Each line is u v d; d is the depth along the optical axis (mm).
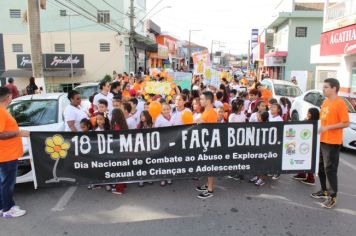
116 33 29797
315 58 18797
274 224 4520
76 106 6223
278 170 5527
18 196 5504
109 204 5188
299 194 5602
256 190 5770
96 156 5207
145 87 9562
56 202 5262
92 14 29641
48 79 29078
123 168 5293
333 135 4957
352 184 6117
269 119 6492
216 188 5859
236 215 4789
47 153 5082
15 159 4699
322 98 10086
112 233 4281
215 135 5359
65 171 5180
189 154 5367
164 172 5379
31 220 4648
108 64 30141
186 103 7465
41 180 5121
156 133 5262
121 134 5199
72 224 4531
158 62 46625
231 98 9789
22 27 29328
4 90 4559
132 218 4703
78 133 5109
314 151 5457
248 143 5422
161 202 5250
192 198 5406
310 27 27469
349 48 12789
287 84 13961
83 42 29844
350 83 14562
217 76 13211
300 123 5391
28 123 6367
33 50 12398
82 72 29047
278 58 28953
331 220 4645
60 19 29422
